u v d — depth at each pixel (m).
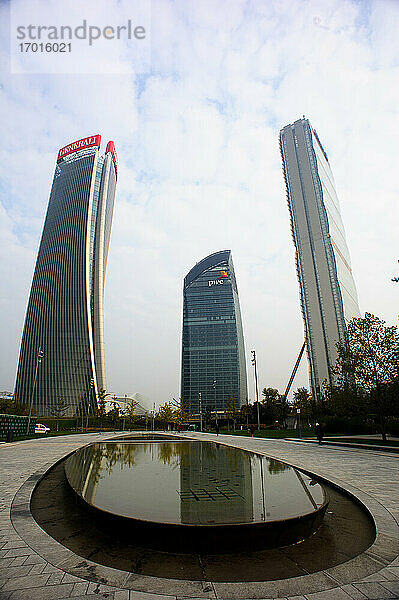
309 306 122.81
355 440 27.69
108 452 18.89
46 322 115.44
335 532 7.01
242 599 4.38
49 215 128.25
